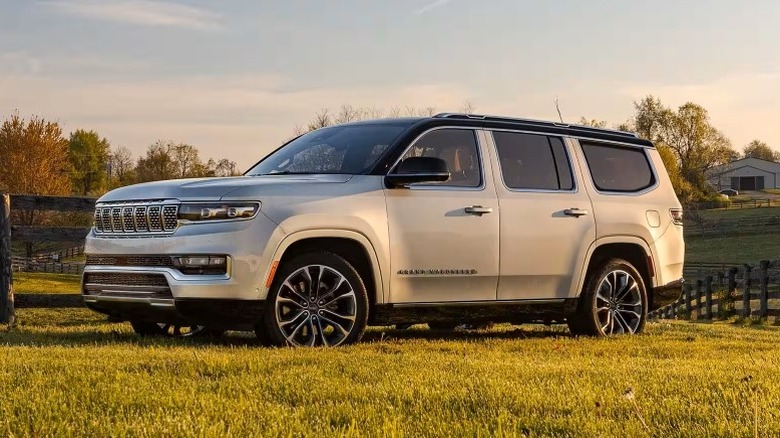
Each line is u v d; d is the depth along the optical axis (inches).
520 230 309.6
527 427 147.5
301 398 172.1
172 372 198.8
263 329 261.7
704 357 274.7
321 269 268.1
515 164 316.5
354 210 272.4
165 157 3801.7
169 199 264.1
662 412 162.4
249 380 187.8
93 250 282.8
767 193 5369.1
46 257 2014.0
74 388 174.2
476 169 305.1
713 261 2413.9
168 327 317.1
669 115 4170.8
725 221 3474.4
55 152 2340.1
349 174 282.0
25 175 2263.8
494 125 315.9
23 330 323.9
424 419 153.7
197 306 255.1
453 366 217.8
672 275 362.3
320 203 267.7
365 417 154.2
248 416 153.2
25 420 148.0
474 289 299.9
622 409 165.9
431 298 290.5
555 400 171.3
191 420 147.5
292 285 265.7
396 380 192.1
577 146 339.0
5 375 187.5
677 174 4023.1
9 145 2285.9
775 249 2645.2
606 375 208.5
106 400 163.6
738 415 160.4
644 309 349.1
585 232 328.8
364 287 275.0
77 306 391.2
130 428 140.9
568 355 266.5
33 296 385.7
